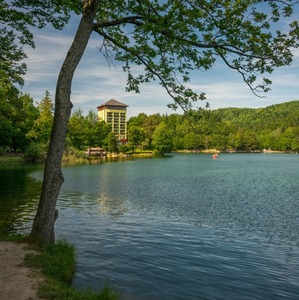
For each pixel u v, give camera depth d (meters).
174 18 8.72
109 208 21.16
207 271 10.09
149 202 23.72
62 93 9.93
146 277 9.44
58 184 10.20
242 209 21.41
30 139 76.50
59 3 11.12
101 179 39.59
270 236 14.88
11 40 14.27
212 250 12.45
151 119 180.62
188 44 9.39
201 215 19.39
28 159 69.75
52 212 10.25
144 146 141.75
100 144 120.75
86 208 21.03
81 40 9.90
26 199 22.95
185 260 11.11
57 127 9.96
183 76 10.52
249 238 14.45
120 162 79.75
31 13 12.09
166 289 8.66
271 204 23.39
